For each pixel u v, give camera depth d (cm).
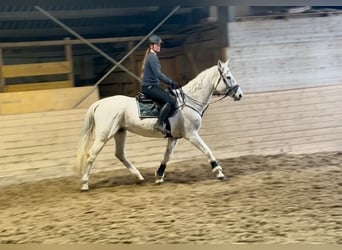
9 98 1002
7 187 862
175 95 805
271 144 1065
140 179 850
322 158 1005
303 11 1210
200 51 1235
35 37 1312
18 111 1009
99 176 914
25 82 1237
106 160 957
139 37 1238
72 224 607
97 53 1358
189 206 666
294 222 568
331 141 1106
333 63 1198
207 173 898
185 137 822
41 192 814
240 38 1138
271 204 655
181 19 1360
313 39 1183
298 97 1107
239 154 1042
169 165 976
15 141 909
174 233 547
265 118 1072
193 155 1013
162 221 598
